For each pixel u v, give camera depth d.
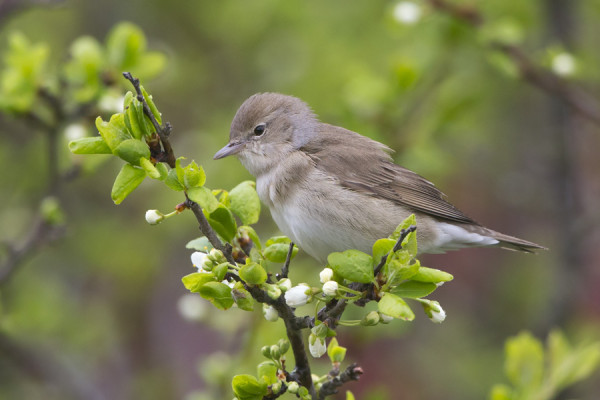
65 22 16.05
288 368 8.18
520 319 15.19
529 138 15.72
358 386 13.62
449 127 11.84
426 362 14.38
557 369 8.13
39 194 13.88
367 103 11.41
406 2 11.59
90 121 9.82
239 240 6.15
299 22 15.08
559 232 13.49
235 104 15.13
